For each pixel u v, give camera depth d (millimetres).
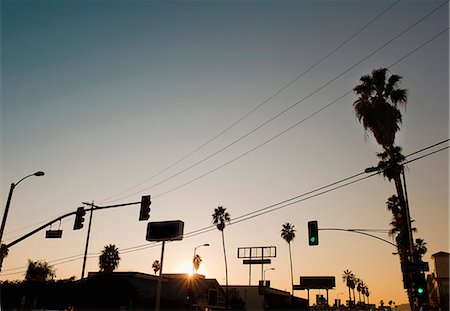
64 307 50125
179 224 30703
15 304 51656
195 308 60562
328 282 119125
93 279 50719
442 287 47188
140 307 52438
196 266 87938
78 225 24359
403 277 23188
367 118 29969
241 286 89125
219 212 78750
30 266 71438
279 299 92312
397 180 28250
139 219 22859
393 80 30609
